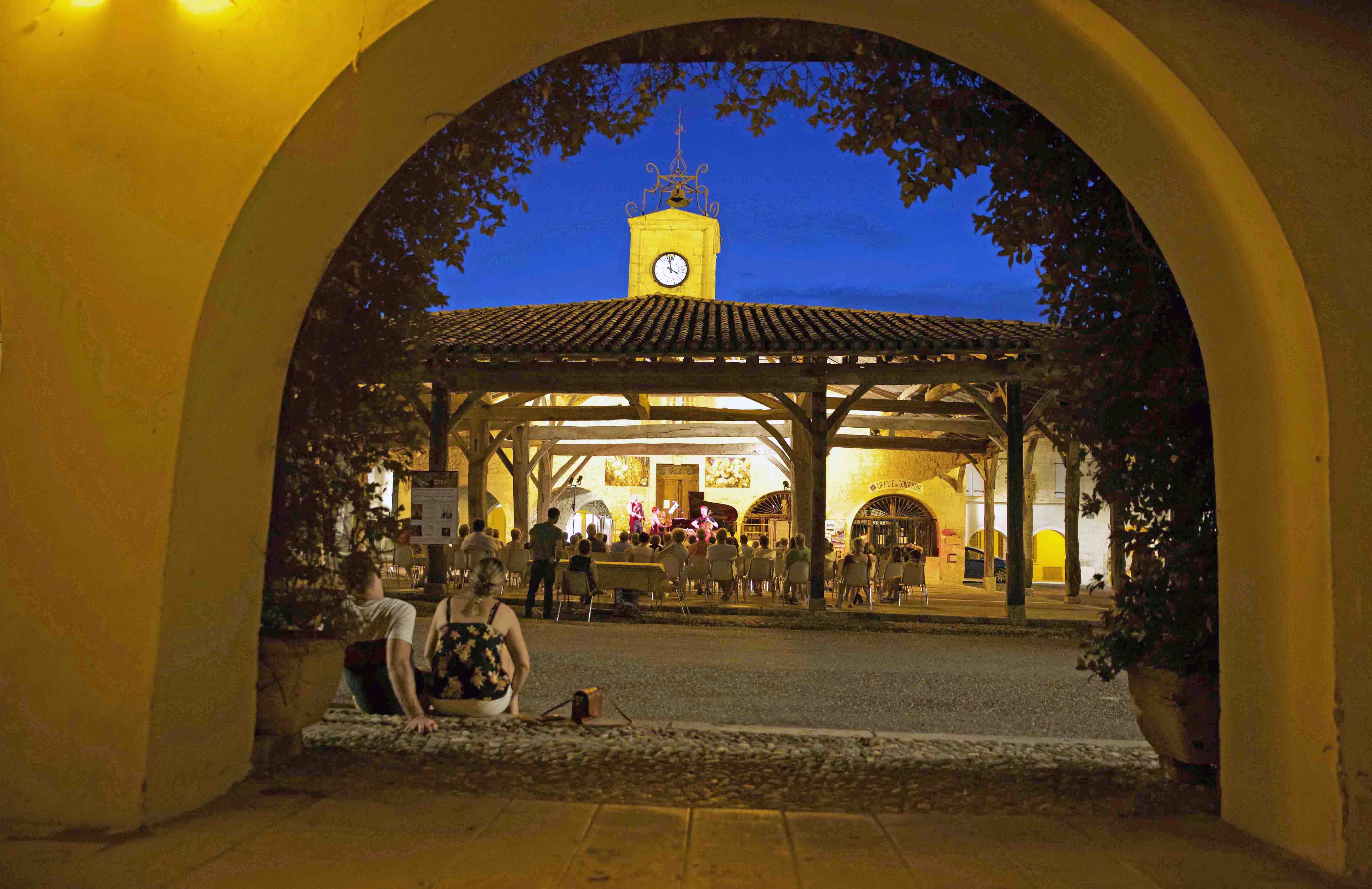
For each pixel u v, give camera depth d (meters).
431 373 6.91
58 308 2.90
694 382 13.78
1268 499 2.92
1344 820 2.56
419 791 3.27
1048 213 4.33
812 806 3.30
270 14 2.93
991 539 21.97
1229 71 2.84
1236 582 3.10
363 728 4.53
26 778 2.81
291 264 3.24
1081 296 4.29
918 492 24.34
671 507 25.70
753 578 15.91
